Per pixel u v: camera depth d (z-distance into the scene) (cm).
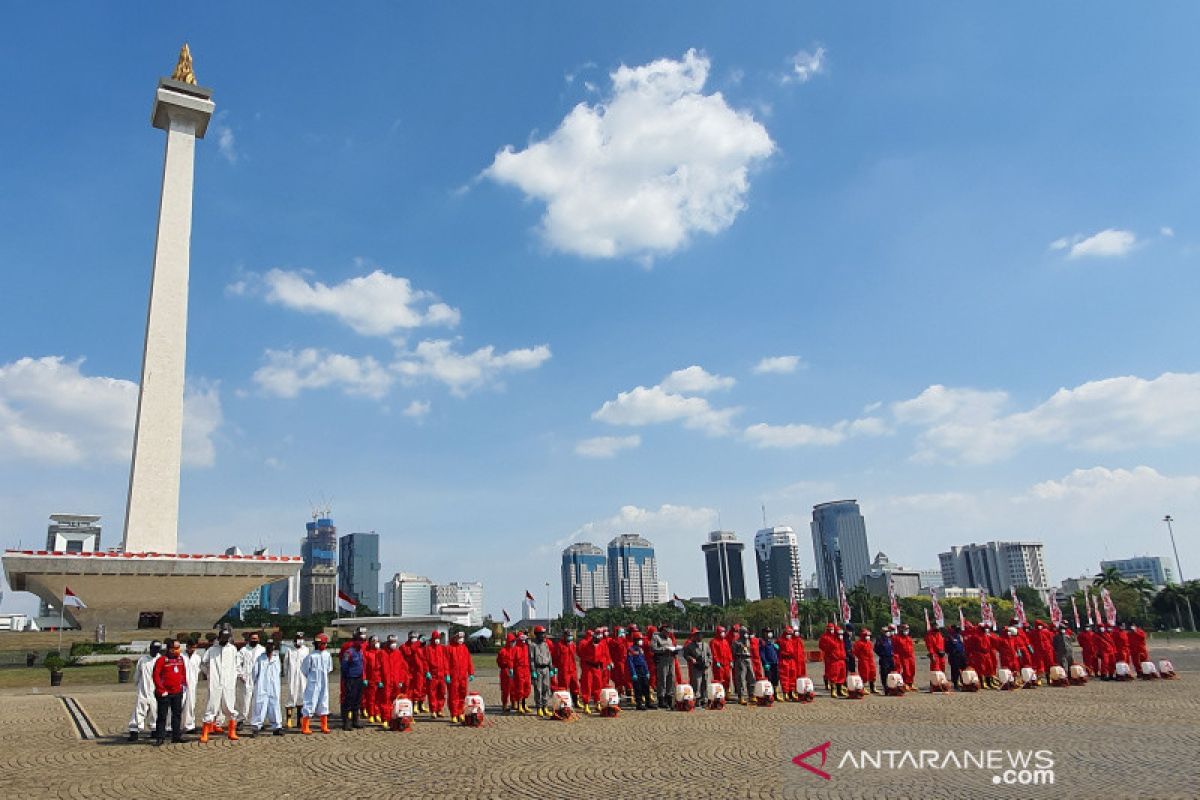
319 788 1409
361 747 1844
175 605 6650
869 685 2858
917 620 12094
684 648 2628
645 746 1783
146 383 6612
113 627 6500
